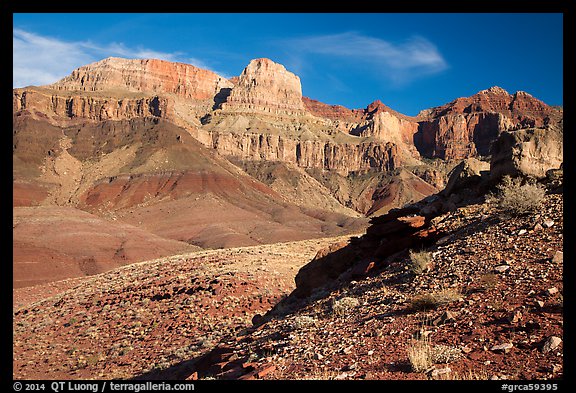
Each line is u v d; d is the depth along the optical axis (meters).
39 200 190.25
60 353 25.50
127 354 23.28
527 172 15.31
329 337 10.71
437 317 9.38
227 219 177.00
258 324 19.09
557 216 11.95
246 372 10.12
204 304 28.70
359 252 18.80
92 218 134.00
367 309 11.82
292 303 19.89
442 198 18.78
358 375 7.80
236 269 38.09
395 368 7.70
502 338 7.73
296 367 9.30
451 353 7.68
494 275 10.39
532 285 9.27
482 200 16.38
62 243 106.62
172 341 23.89
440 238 15.26
